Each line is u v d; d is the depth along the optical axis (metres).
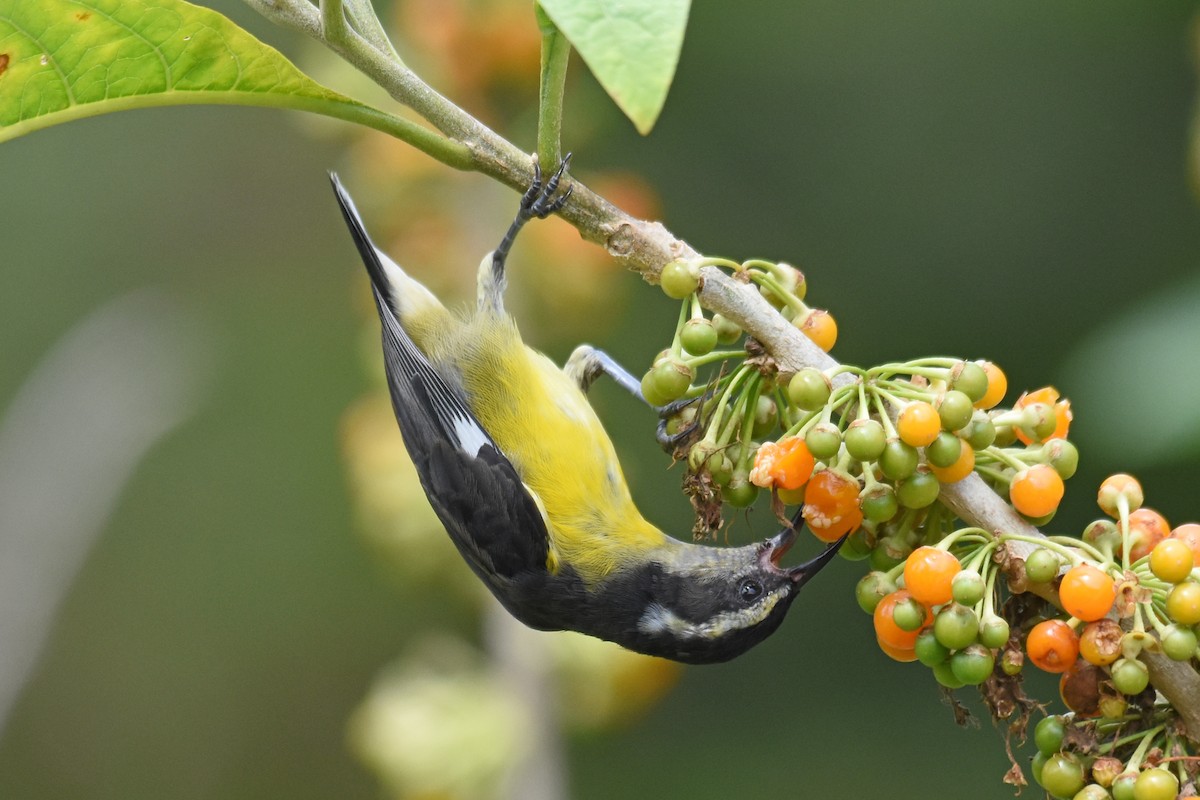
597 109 9.62
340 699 15.53
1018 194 12.71
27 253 16.20
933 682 12.91
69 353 12.80
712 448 5.17
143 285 16.14
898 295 12.84
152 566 15.86
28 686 15.97
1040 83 12.73
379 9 12.42
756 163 13.30
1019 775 4.69
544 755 8.45
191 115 16.56
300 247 16.28
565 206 5.13
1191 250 12.17
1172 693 4.50
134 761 15.90
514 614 8.45
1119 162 12.49
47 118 5.02
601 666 8.66
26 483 11.85
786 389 5.11
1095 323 12.31
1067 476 4.81
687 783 13.23
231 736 15.79
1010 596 4.88
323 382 15.81
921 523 5.02
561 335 9.46
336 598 15.61
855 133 13.16
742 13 13.38
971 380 4.55
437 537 9.02
